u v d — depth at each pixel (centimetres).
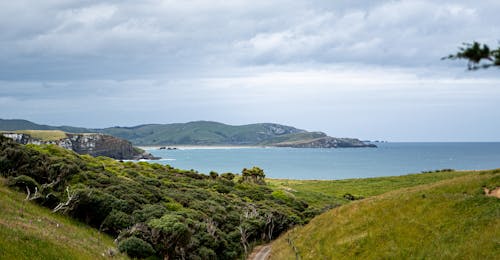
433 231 2789
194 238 4581
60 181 5022
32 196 4450
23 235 2755
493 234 2384
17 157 5162
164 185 7281
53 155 6375
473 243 2403
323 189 12338
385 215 3431
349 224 3716
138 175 7431
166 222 4188
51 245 2819
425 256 2570
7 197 3997
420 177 12250
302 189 12162
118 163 8938
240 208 7025
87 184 5303
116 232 4594
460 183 3303
